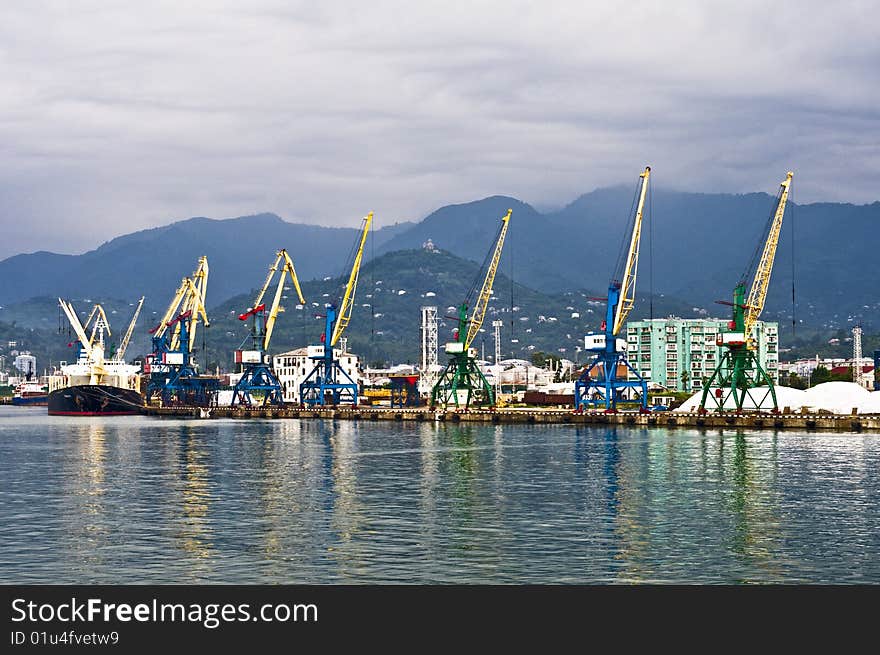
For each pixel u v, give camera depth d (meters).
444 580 76.50
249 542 88.69
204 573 78.44
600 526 95.69
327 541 88.94
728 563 81.25
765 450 170.25
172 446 191.12
